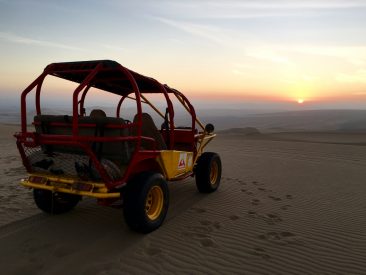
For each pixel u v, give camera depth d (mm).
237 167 11406
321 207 6941
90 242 4875
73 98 4438
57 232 5223
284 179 9594
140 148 5398
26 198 6984
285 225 5820
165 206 5508
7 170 9945
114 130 4676
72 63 4887
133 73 5148
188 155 6781
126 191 5035
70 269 4094
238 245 4930
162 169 5828
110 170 4652
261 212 6504
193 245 4871
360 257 4652
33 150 5305
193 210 6500
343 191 8305
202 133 7824
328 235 5410
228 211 6504
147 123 5965
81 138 4461
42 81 5148
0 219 5734
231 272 4156
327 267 4355
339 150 16250
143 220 5008
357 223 6012
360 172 10828
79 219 5809
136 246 4770
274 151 15797
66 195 6023
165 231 5355
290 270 4250
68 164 4977
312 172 10719
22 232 5199
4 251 4551
